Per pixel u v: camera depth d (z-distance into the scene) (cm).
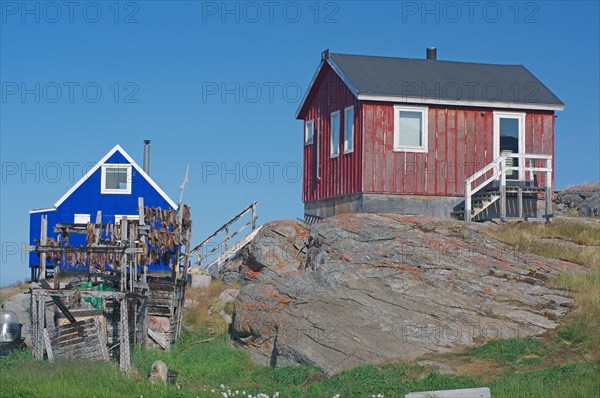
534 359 4072
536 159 6831
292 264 6134
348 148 6806
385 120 6606
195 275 6781
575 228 6131
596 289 4747
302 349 4675
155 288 5553
